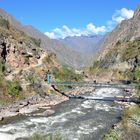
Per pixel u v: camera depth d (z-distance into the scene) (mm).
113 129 63812
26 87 109188
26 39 153125
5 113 83062
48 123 74375
